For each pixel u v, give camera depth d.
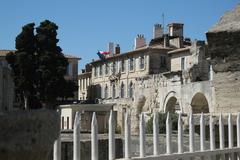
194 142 9.51
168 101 68.69
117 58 99.12
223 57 11.75
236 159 10.09
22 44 67.75
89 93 111.69
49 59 67.00
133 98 77.75
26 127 2.62
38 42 67.94
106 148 9.45
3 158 2.56
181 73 66.19
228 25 11.66
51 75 66.94
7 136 2.57
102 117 51.84
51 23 68.88
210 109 58.16
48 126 2.73
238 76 11.52
